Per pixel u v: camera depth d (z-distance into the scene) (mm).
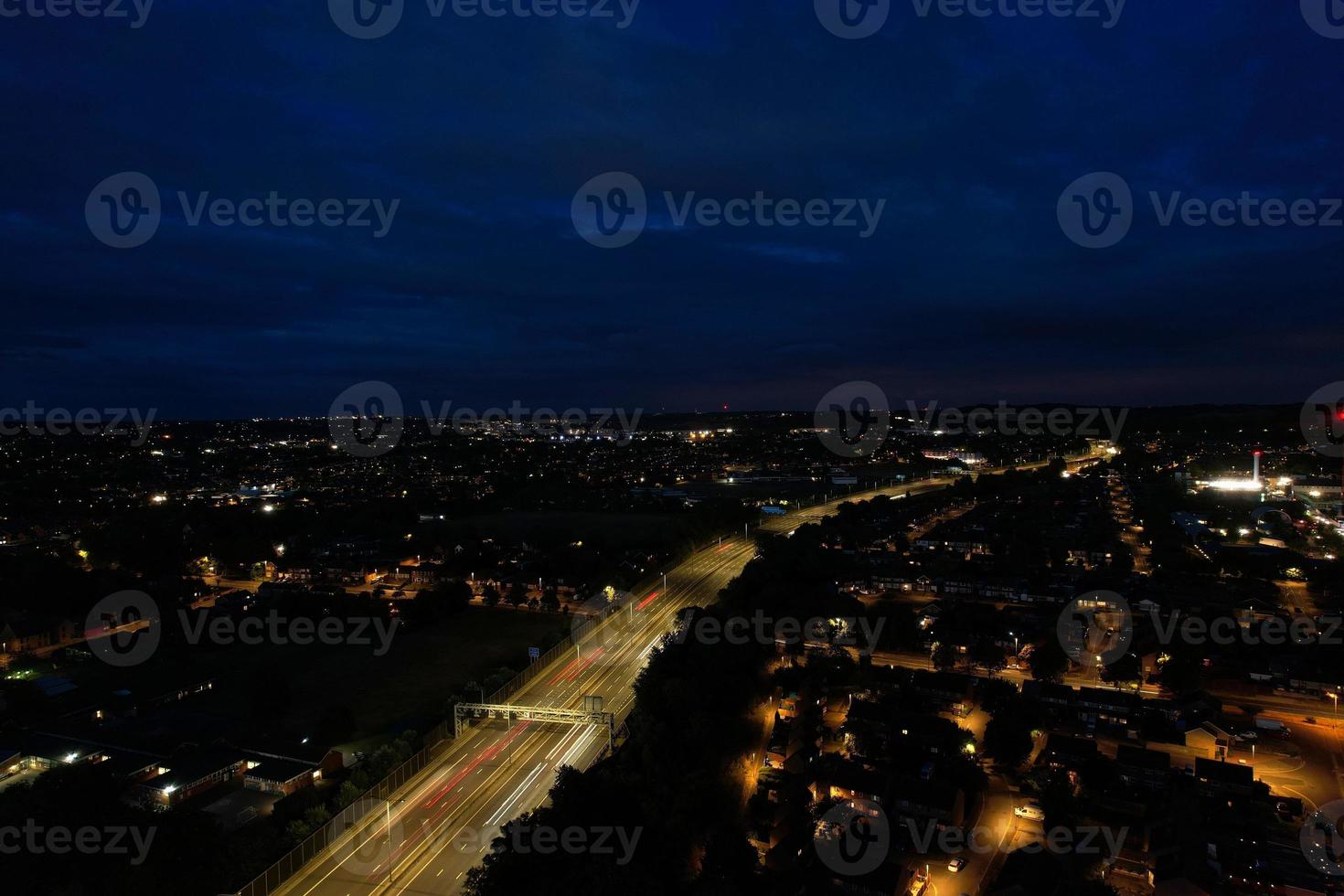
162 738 107875
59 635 156375
